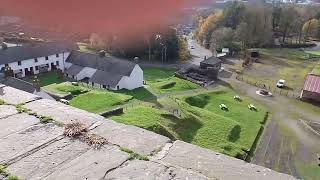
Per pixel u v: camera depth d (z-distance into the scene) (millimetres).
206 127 30656
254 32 78250
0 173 3834
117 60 49375
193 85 48531
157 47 65750
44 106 5609
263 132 33469
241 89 48375
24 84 32531
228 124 32312
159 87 46188
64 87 40312
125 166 3982
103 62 50344
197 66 57438
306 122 36531
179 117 29797
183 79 51594
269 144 30656
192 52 75062
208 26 78562
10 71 41656
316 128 35062
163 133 24719
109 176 3803
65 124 4934
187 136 27828
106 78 46594
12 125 4891
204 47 79625
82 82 49406
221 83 50938
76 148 4328
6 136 4578
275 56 71188
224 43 72562
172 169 3932
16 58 50344
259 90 47938
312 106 42344
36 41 57031
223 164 4043
